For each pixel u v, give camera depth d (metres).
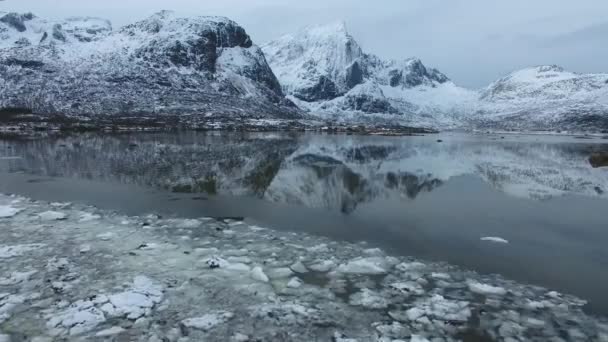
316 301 9.73
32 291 9.93
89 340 7.96
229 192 23.36
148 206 19.38
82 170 30.45
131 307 9.19
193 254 12.72
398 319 8.95
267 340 8.06
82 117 109.69
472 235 15.35
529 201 22.20
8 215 16.92
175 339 8.04
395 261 12.40
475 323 8.80
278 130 117.44
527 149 62.53
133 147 50.31
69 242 13.62
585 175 32.88
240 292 10.09
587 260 12.69
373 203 21.28
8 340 7.89
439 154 51.50
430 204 21.16
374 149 57.72
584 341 8.10
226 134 88.31
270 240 14.38
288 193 23.55
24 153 42.09
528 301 9.78
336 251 13.32
